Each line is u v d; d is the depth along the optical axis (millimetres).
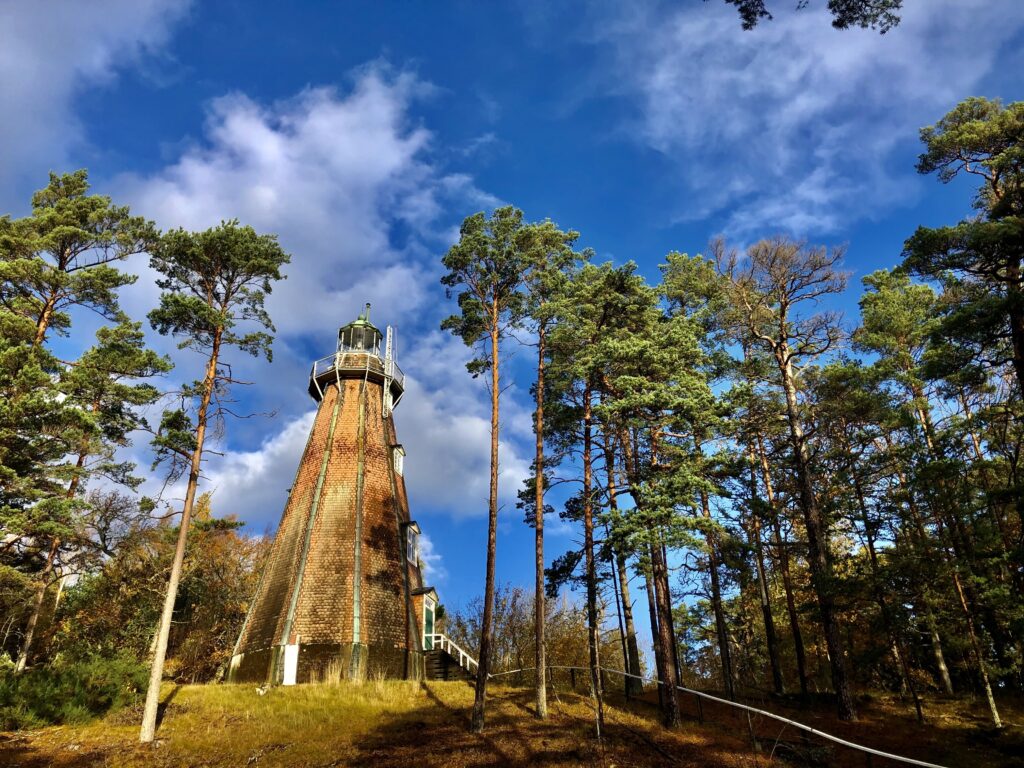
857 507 23375
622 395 22938
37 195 29359
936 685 29172
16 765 14953
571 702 23156
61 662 22672
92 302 27812
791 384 26062
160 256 21906
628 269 22984
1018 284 18328
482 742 17469
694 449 21812
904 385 25891
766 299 26875
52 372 25609
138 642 30750
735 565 25875
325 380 38094
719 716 22141
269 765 15875
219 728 18828
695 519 19312
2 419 21672
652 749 17031
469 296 23547
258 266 22516
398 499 34906
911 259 18734
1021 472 21875
